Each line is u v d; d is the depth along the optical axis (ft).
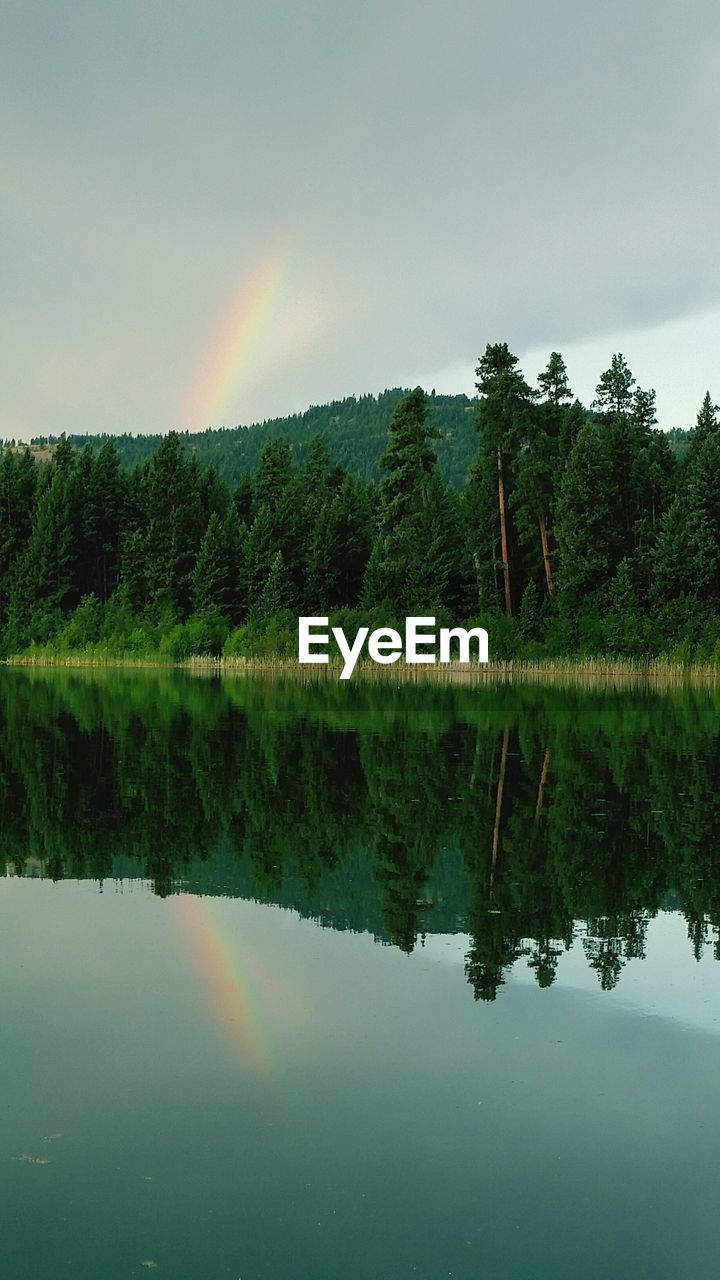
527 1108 20.12
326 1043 23.02
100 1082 20.95
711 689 181.68
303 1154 18.29
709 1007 25.45
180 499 325.62
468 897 35.32
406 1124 19.38
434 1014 24.81
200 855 40.98
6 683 187.52
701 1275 14.99
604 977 27.53
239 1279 14.80
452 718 109.50
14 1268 14.94
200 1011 24.81
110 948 29.50
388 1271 14.99
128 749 76.54
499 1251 15.57
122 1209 16.52
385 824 47.42
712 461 243.40
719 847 42.96
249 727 96.37
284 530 308.19
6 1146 18.43
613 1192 17.19
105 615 315.17
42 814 49.08
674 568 242.99
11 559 343.67
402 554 278.05
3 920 32.30
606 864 39.96
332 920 32.48
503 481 265.95
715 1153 18.53
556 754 75.05
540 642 246.88
